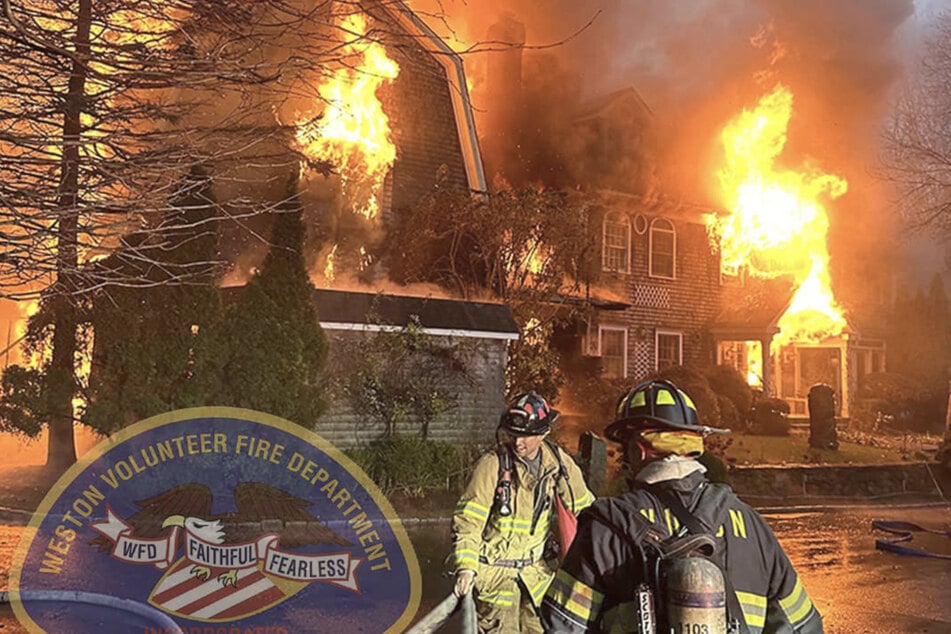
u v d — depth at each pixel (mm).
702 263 31734
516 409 4266
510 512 4254
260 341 14008
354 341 16625
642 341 29547
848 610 8188
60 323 13453
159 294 13328
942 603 8586
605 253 28828
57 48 5047
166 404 13328
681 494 2291
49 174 6340
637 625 2146
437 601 7773
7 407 13289
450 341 17797
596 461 10625
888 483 19250
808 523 14789
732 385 27734
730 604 2148
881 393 33312
